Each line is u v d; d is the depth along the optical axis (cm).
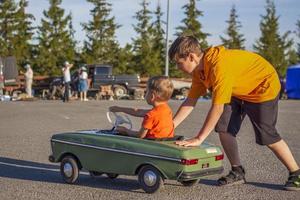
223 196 612
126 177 717
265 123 638
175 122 672
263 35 5944
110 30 5375
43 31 5184
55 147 687
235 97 649
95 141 648
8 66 3341
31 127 1374
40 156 902
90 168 657
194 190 639
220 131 665
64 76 2773
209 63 615
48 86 3756
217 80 607
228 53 623
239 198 603
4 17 5162
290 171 647
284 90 3644
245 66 624
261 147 1010
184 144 606
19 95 3123
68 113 1845
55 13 5178
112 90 3519
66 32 5228
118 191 634
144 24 5438
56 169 786
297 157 888
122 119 675
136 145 617
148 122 627
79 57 5309
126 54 5403
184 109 675
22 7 5216
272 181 696
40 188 655
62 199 600
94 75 3544
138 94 3466
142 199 595
